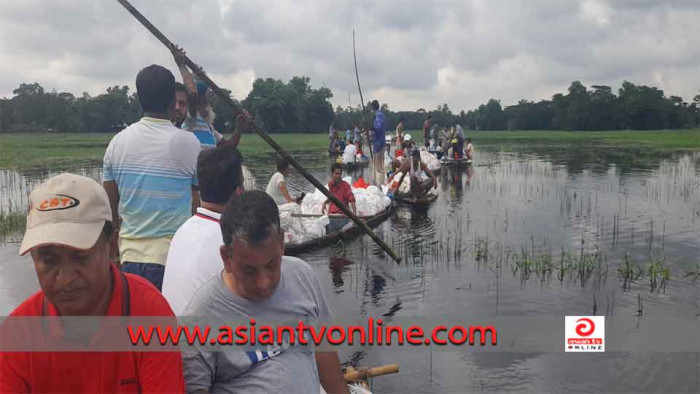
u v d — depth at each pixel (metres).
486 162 28.61
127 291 2.35
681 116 82.50
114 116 87.25
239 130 6.19
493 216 13.12
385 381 5.06
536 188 17.94
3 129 84.00
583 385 4.91
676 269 8.52
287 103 79.19
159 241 4.24
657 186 18.11
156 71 4.23
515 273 8.31
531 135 70.25
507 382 5.00
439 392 4.87
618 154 34.06
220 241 3.29
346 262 8.93
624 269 8.46
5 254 9.47
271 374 2.68
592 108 85.12
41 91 87.50
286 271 2.80
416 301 7.12
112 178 4.31
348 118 81.62
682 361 5.37
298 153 37.25
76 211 2.13
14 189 17.83
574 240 10.55
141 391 2.38
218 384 2.72
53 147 43.44
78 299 2.17
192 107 5.39
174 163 4.24
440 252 9.57
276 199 10.72
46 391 2.32
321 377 3.03
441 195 16.58
